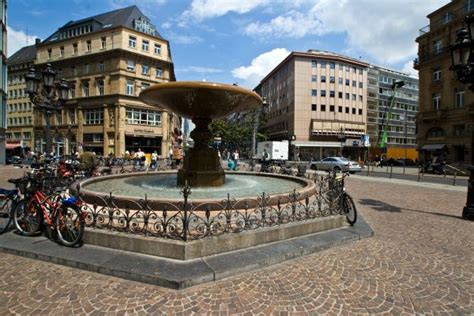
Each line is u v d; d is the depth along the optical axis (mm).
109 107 37656
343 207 6051
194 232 4086
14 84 55594
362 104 52844
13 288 3293
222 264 3734
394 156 48812
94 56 38094
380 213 7805
